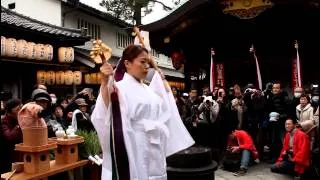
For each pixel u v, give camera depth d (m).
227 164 7.55
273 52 10.89
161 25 9.52
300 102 7.77
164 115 2.52
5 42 9.73
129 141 2.21
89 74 14.49
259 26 10.31
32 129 3.68
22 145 3.70
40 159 3.74
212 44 11.30
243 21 10.12
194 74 11.89
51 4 16.61
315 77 10.43
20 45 10.18
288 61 10.77
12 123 4.73
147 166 2.28
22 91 11.78
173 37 10.54
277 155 8.42
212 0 8.73
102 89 2.21
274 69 11.06
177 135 2.63
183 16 9.37
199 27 10.57
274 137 8.30
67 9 17.48
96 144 4.53
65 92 14.58
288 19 9.91
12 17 11.87
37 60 11.23
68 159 4.18
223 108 8.61
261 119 8.55
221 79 11.19
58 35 12.12
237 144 7.72
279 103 8.34
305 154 6.55
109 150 2.28
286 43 10.71
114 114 2.21
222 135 8.70
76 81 12.59
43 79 11.89
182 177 3.42
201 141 8.63
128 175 2.17
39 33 11.43
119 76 2.46
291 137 7.10
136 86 2.37
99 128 2.25
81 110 7.21
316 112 7.04
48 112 5.17
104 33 21.09
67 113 7.20
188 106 9.28
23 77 11.84
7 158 4.49
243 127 8.45
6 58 10.20
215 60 11.47
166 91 2.63
